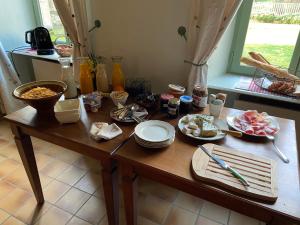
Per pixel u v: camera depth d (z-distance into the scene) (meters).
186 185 0.87
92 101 1.35
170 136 1.03
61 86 1.34
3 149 2.15
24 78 2.87
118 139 1.07
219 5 1.28
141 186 1.77
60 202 1.60
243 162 0.90
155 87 1.84
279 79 1.59
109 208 1.20
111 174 1.07
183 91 1.40
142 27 1.67
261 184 0.79
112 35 1.81
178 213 1.54
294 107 1.61
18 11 2.62
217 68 1.86
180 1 1.47
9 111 2.57
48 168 1.91
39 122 1.21
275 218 0.75
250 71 1.89
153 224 1.46
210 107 1.26
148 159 0.94
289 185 0.81
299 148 1.67
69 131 1.13
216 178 0.82
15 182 1.76
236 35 1.83
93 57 1.84
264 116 1.24
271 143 1.05
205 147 0.99
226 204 0.82
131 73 1.88
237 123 1.19
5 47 2.59
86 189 1.71
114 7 1.70
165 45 1.65
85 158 2.05
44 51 2.46
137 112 1.29
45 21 2.73
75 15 1.73
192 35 1.45
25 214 1.51
